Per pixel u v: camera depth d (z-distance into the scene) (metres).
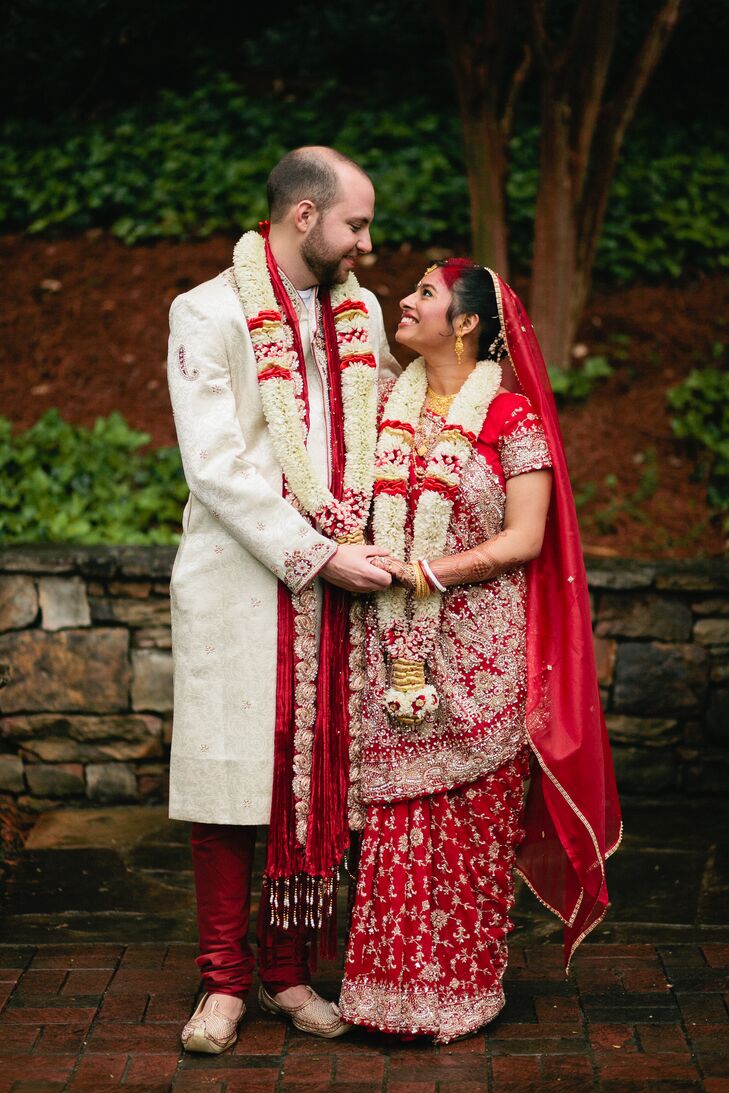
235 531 2.75
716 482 5.19
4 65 7.73
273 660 2.80
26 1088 2.68
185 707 2.85
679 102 7.64
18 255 6.61
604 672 4.42
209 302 2.80
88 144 7.16
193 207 6.70
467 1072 2.75
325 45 7.87
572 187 5.32
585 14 5.02
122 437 5.23
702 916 3.52
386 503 2.83
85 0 7.76
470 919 2.85
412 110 7.27
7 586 4.34
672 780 4.46
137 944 3.36
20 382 5.78
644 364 5.78
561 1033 2.90
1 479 5.01
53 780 4.45
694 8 7.42
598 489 5.11
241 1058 2.82
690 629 4.38
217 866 2.89
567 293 5.46
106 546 4.43
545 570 2.95
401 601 2.81
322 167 2.78
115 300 6.22
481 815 2.85
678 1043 2.85
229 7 8.23
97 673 4.38
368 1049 2.86
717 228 6.52
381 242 6.44
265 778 2.80
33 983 3.14
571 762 2.84
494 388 2.85
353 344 2.90
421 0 7.72
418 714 2.75
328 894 2.87
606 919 3.51
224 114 7.36
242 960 2.92
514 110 5.40
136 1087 2.69
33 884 3.76
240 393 2.82
